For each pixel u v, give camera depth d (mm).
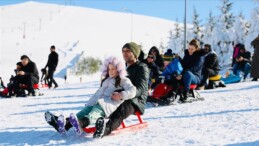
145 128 5449
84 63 54062
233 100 8641
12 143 4656
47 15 153500
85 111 4957
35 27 132000
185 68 8938
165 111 7312
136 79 5309
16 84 12477
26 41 98125
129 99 5141
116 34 126750
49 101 10359
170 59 14586
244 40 35438
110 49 98375
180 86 8555
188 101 8555
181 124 5711
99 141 4621
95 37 116812
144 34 136125
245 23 35688
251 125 5410
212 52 12078
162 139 4656
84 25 133625
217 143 4324
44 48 76000
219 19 39438
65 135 4938
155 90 8391
